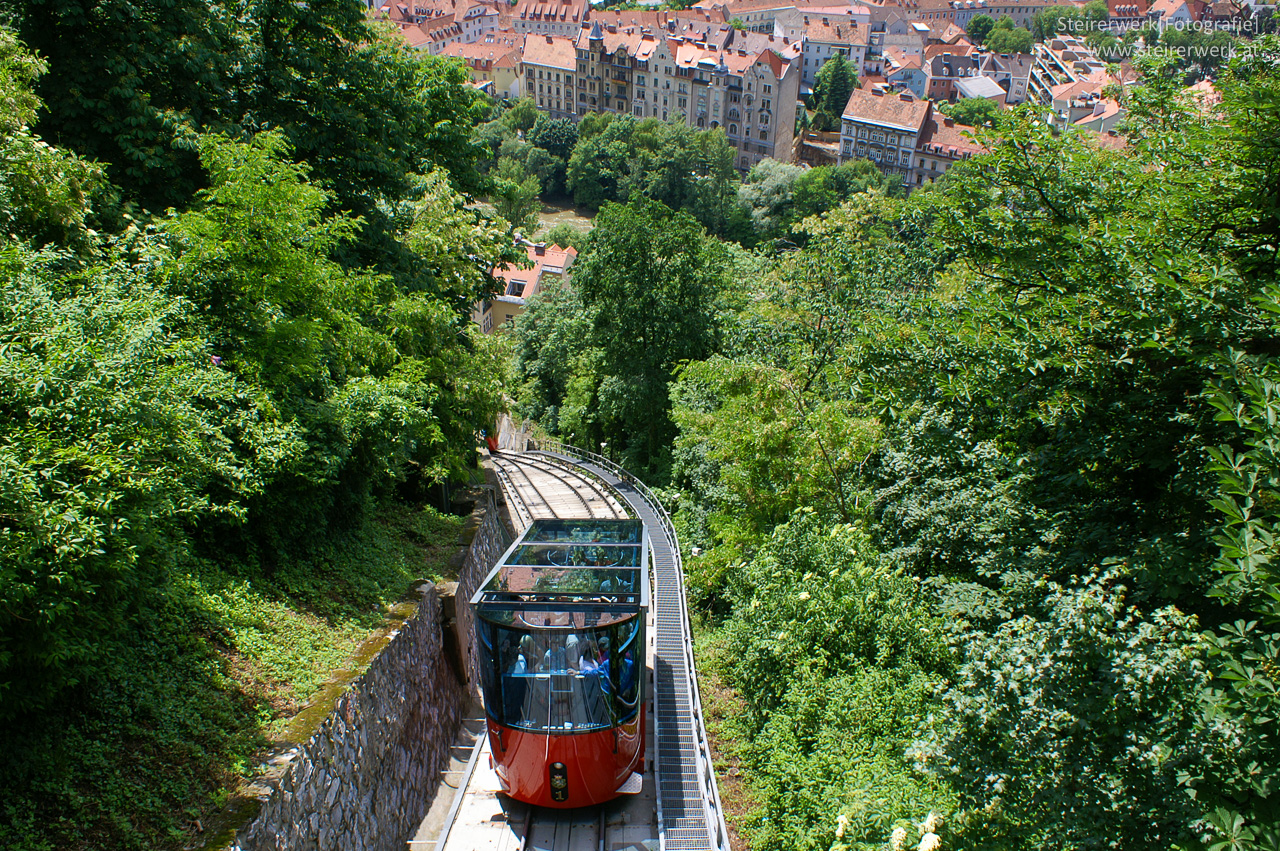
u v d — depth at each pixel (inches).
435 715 499.5
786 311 962.7
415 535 630.5
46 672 260.7
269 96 679.1
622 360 1382.9
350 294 551.8
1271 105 347.3
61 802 262.4
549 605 402.3
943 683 270.8
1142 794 218.5
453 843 396.8
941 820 280.5
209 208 430.0
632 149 4087.1
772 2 6259.8
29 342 267.9
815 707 430.9
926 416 445.4
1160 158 445.7
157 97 577.0
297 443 404.5
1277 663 209.9
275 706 347.6
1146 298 327.0
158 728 304.7
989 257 471.2
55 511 226.5
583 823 415.8
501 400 790.5
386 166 714.8
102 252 410.6
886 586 477.4
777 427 639.8
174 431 290.7
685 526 995.9
